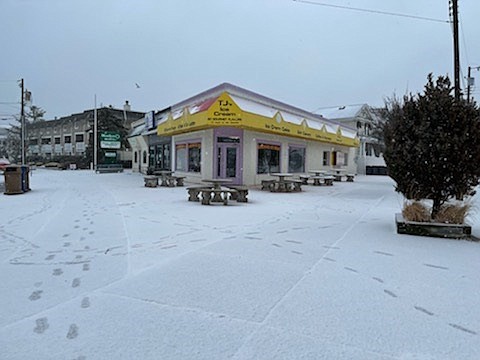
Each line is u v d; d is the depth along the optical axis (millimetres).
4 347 2633
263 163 19422
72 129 55031
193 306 3352
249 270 4402
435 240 6078
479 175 6461
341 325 2979
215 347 2633
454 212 6512
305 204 11203
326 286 3871
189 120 16797
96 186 17812
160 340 2734
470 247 5605
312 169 25359
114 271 4391
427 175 6586
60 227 7160
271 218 8328
